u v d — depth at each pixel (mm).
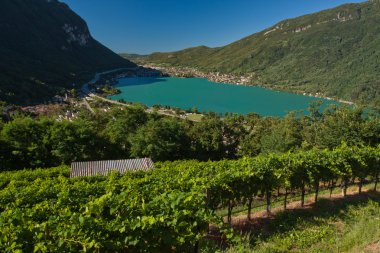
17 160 37781
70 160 38344
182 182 13008
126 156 44344
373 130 28859
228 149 54156
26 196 14430
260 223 12125
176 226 6906
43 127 39719
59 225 6789
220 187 11742
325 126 34250
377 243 8898
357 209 13562
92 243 6113
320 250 9117
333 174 15625
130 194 11422
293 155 15891
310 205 14664
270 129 58312
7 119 72312
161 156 43188
